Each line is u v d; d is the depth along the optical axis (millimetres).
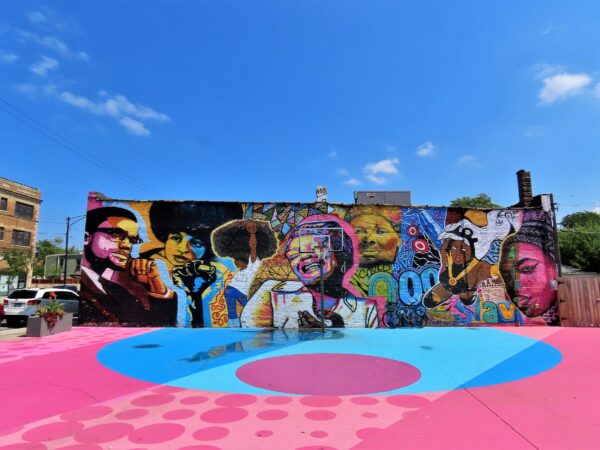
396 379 6945
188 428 4660
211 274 14336
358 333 12758
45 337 11672
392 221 14977
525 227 15422
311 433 4520
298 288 14359
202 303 14203
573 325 14742
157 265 14320
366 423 4844
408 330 13484
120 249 14336
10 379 6902
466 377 7109
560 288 15008
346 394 6051
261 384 6609
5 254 34781
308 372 7457
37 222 40531
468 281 14922
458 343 10781
